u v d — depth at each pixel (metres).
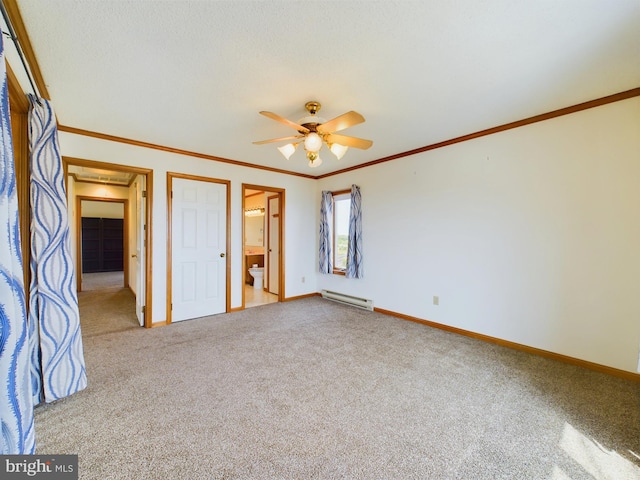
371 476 1.35
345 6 1.40
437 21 1.50
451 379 2.27
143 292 3.51
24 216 1.83
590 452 1.52
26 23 1.50
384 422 1.75
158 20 1.49
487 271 3.07
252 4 1.38
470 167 3.19
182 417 1.77
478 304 3.15
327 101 2.39
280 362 2.55
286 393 2.05
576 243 2.52
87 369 2.39
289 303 4.72
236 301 4.26
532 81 2.10
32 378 1.81
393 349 2.85
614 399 2.00
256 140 3.32
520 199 2.83
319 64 1.88
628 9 1.42
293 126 2.23
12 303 1.02
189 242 3.80
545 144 2.67
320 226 5.04
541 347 2.71
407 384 2.19
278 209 5.04
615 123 2.32
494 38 1.64
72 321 1.96
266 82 2.10
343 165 4.47
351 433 1.65
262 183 4.53
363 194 4.40
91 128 2.98
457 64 1.89
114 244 8.62
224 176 4.10
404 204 3.85
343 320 3.81
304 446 1.54
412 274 3.77
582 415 1.82
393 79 2.07
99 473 1.35
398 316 3.94
